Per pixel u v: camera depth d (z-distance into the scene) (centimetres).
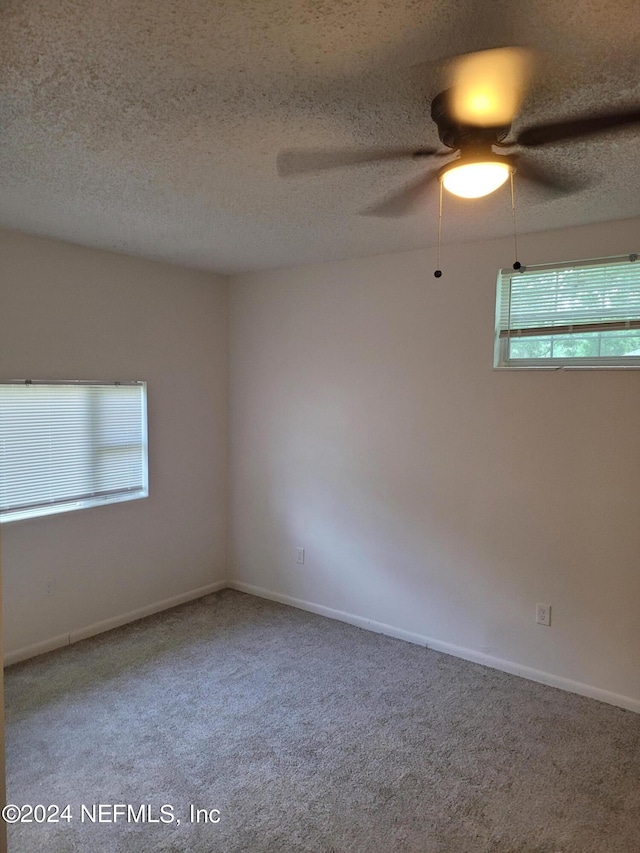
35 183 227
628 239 273
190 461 419
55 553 338
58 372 332
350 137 183
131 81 148
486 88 151
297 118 170
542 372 299
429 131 179
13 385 312
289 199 245
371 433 367
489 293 314
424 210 258
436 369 336
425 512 346
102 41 130
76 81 148
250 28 125
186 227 292
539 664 307
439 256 331
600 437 285
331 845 195
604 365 287
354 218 273
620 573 282
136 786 222
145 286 377
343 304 374
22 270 311
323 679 307
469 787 224
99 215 271
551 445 299
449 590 339
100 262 349
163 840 196
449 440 334
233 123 173
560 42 131
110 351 359
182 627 374
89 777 227
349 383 375
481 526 325
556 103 159
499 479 317
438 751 246
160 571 402
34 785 222
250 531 438
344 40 130
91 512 356
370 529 371
